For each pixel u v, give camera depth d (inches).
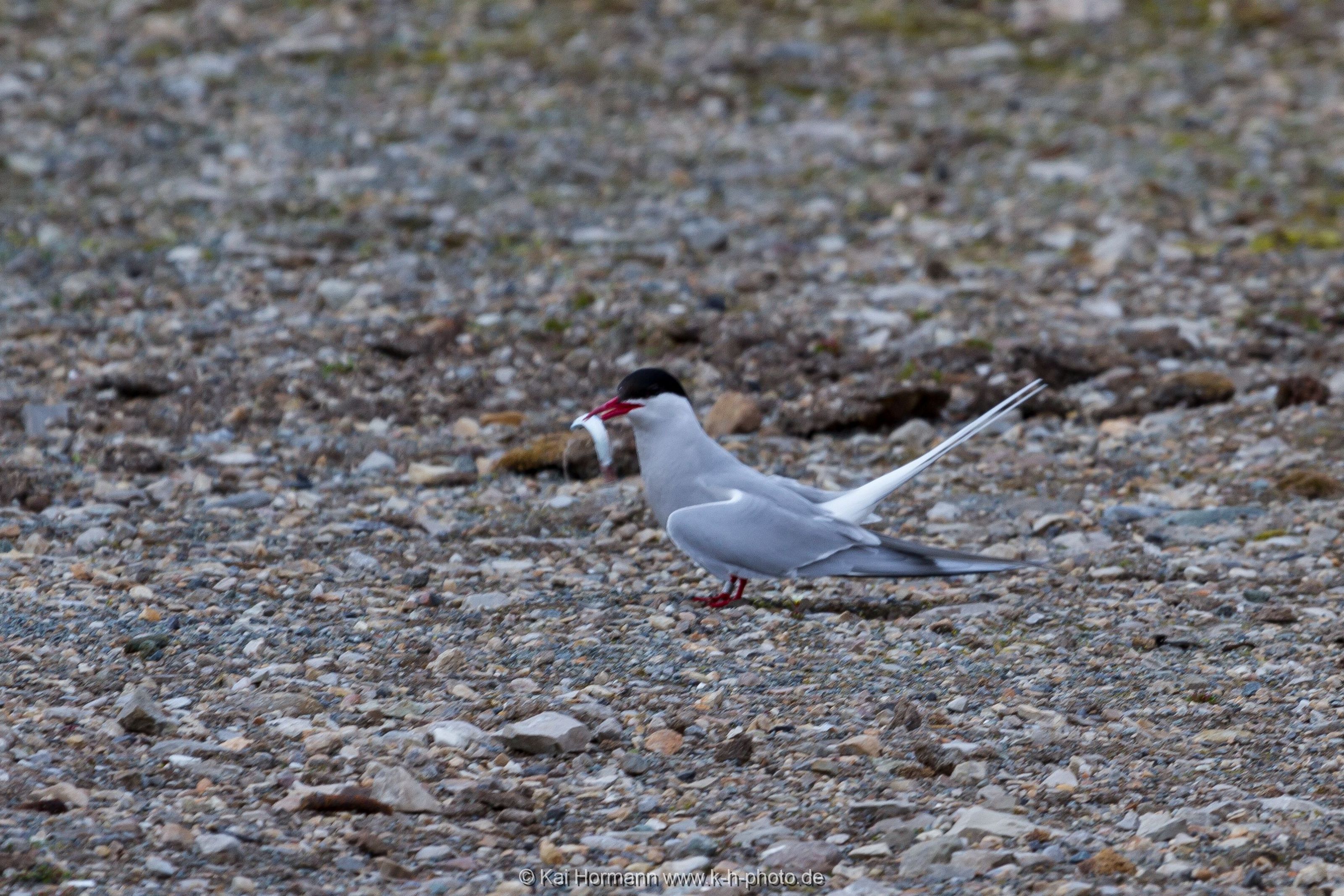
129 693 314.0
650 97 913.5
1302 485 468.1
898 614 391.9
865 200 781.3
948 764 297.7
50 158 783.1
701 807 282.0
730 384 577.0
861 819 277.0
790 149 848.9
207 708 315.0
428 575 404.8
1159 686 343.0
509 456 500.1
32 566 395.9
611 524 455.5
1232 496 471.2
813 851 258.2
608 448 397.4
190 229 714.8
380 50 960.9
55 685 320.8
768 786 291.3
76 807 267.0
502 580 407.5
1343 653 356.8
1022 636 373.7
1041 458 510.6
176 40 953.5
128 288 645.3
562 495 479.2
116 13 991.6
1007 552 435.8
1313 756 305.6
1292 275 682.2
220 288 650.8
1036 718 325.1
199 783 280.8
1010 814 278.7
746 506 386.3
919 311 641.6
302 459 505.4
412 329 611.8
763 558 382.3
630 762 296.7
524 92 910.4
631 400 398.3
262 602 380.2
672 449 399.2
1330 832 269.4
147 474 484.7
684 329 605.9
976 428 402.0
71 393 547.5
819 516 387.9
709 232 721.0
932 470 505.0
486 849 263.7
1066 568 420.8
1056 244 724.0
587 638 365.1
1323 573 408.8
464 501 475.5
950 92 940.6
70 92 868.6
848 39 1015.6
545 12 1036.5
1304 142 868.6
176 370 570.3
